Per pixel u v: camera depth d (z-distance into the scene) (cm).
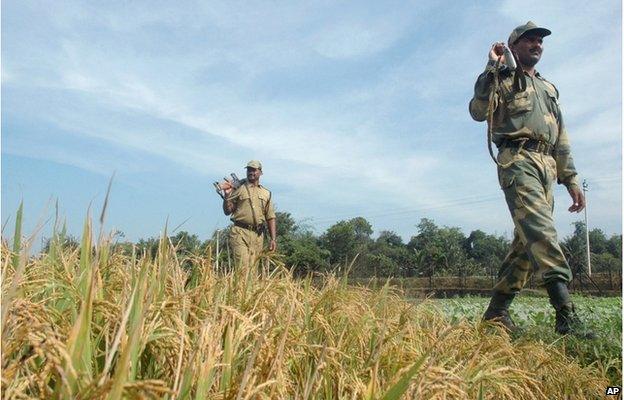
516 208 532
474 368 263
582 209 616
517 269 555
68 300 204
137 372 179
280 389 175
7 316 154
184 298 207
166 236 255
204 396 154
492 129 571
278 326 224
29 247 170
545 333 489
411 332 294
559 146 606
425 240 6166
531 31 590
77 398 123
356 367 242
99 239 154
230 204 878
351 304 321
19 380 143
